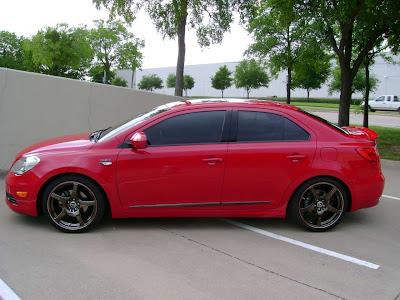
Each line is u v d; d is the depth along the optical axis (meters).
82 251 3.82
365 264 3.75
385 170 8.95
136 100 9.77
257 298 3.05
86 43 29.50
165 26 12.44
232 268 3.56
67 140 4.66
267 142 4.39
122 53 34.44
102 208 4.29
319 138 4.48
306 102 53.78
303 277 3.44
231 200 4.39
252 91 66.06
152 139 4.31
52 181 4.17
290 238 4.38
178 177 4.25
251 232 4.54
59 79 7.57
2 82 6.72
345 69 12.73
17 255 3.66
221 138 4.36
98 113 8.52
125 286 3.16
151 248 3.96
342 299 3.09
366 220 5.11
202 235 4.39
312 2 11.05
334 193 4.51
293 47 18.67
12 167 4.40
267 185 4.38
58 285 3.14
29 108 7.13
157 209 4.33
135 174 4.21
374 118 29.97
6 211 4.95
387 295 3.17
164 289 3.14
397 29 11.81
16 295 2.96
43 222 4.59
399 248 4.18
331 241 4.32
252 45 19.59
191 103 4.60
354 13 10.62
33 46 28.31
